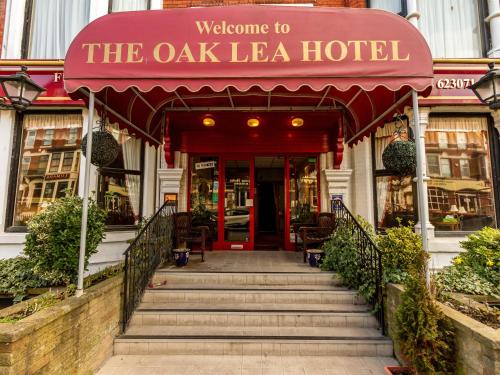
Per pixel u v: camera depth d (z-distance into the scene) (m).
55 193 5.39
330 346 3.45
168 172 6.35
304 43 3.10
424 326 2.71
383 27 3.12
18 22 5.63
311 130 6.62
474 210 5.44
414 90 3.11
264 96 5.24
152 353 3.46
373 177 6.07
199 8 3.18
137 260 4.18
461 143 5.58
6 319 2.44
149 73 3.08
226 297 4.24
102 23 3.13
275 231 8.00
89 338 3.01
